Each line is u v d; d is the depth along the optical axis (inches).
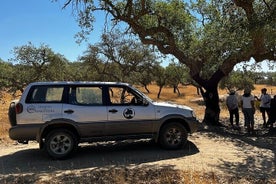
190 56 613.3
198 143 397.7
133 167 286.8
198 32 621.6
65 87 330.6
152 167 284.8
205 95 592.7
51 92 326.6
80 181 252.7
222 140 423.8
